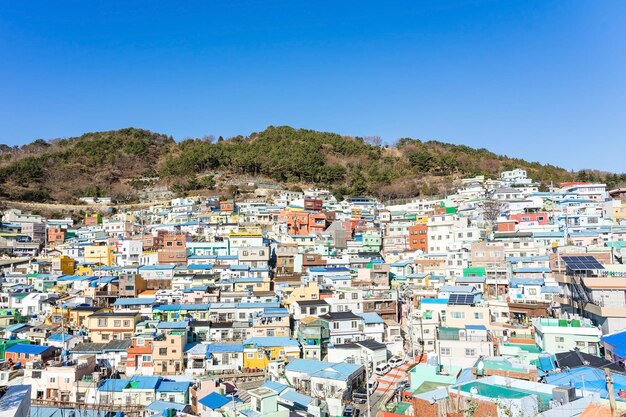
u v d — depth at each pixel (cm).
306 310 7500
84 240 12694
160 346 6253
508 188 14500
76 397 5391
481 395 3719
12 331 7181
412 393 4325
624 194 13725
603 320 5303
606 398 3472
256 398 4338
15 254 12606
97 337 7081
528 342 5947
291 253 10425
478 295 7400
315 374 5581
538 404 3466
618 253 7206
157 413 4825
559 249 7338
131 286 8494
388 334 7238
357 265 10106
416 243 11194
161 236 11344
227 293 8338
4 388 2109
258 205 15500
